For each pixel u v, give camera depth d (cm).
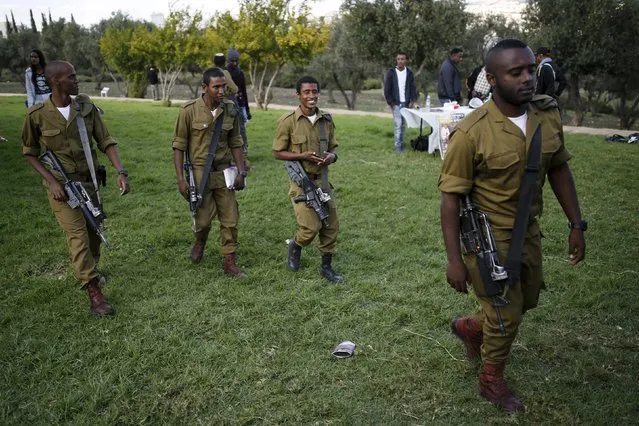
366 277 486
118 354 367
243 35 2036
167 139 1159
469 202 290
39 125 408
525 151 272
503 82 262
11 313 418
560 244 551
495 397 314
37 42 5188
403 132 1020
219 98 461
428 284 466
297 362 360
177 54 2314
